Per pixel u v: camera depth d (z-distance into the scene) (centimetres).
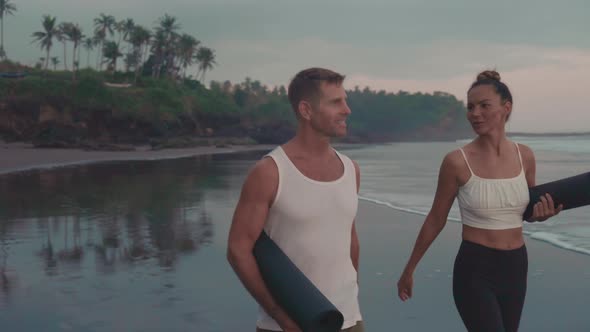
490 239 273
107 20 13088
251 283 183
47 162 3531
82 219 1095
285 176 191
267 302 182
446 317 482
